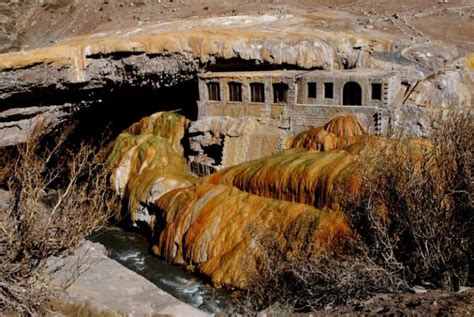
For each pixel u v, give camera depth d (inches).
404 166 745.6
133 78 1657.2
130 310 561.9
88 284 627.2
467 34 1972.2
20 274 522.3
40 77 1467.8
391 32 1968.5
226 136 1533.0
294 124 1492.4
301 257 872.9
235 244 1216.2
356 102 1414.9
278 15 2187.5
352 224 814.5
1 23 2445.9
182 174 1605.6
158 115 1823.3
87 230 606.9
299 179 1208.2
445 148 710.5
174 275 1261.1
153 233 1451.8
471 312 435.8
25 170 591.8
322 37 1707.7
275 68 1644.9
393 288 611.5
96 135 1898.4
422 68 1606.8
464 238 652.1
